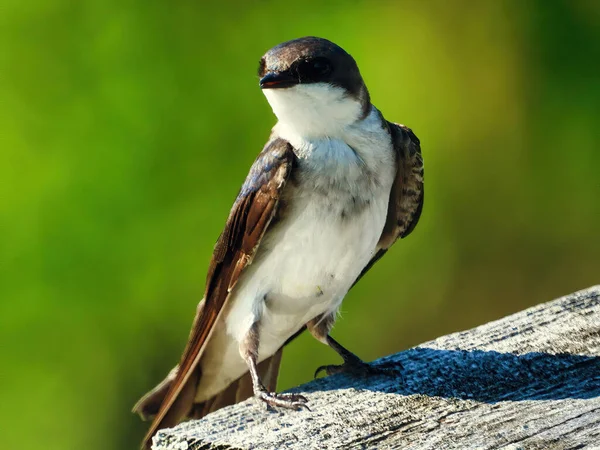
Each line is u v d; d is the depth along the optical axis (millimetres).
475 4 13125
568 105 13266
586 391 5059
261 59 6734
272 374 7008
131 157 12617
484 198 13289
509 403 4984
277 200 6215
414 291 13141
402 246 13102
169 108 12758
